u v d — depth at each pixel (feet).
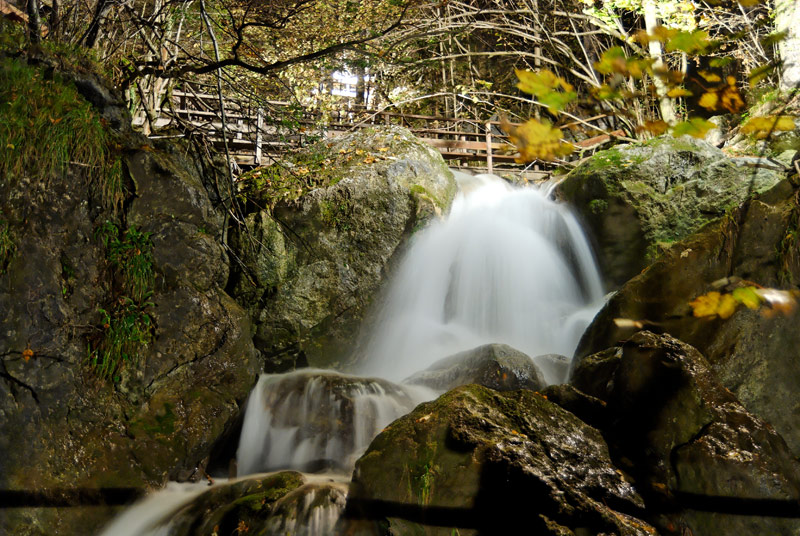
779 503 13.12
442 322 30.66
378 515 14.57
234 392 19.90
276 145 33.37
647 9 40.52
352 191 28.35
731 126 41.88
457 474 14.16
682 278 20.81
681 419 14.99
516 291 31.89
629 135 44.39
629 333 21.25
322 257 27.68
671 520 13.80
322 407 21.02
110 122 20.74
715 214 31.65
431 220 29.94
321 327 27.50
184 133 25.85
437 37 48.80
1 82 17.28
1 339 15.81
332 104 44.96
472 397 15.78
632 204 31.96
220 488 17.46
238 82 31.63
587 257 33.60
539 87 4.83
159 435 17.83
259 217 27.37
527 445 14.42
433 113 60.23
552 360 24.21
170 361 18.88
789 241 18.13
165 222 19.86
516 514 13.61
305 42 44.11
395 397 21.77
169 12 26.53
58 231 17.28
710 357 18.37
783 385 17.03
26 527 14.99
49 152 17.28
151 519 16.43
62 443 16.30
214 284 20.68
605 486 14.10
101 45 24.47
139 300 18.83
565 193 35.14
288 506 15.65
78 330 17.19
